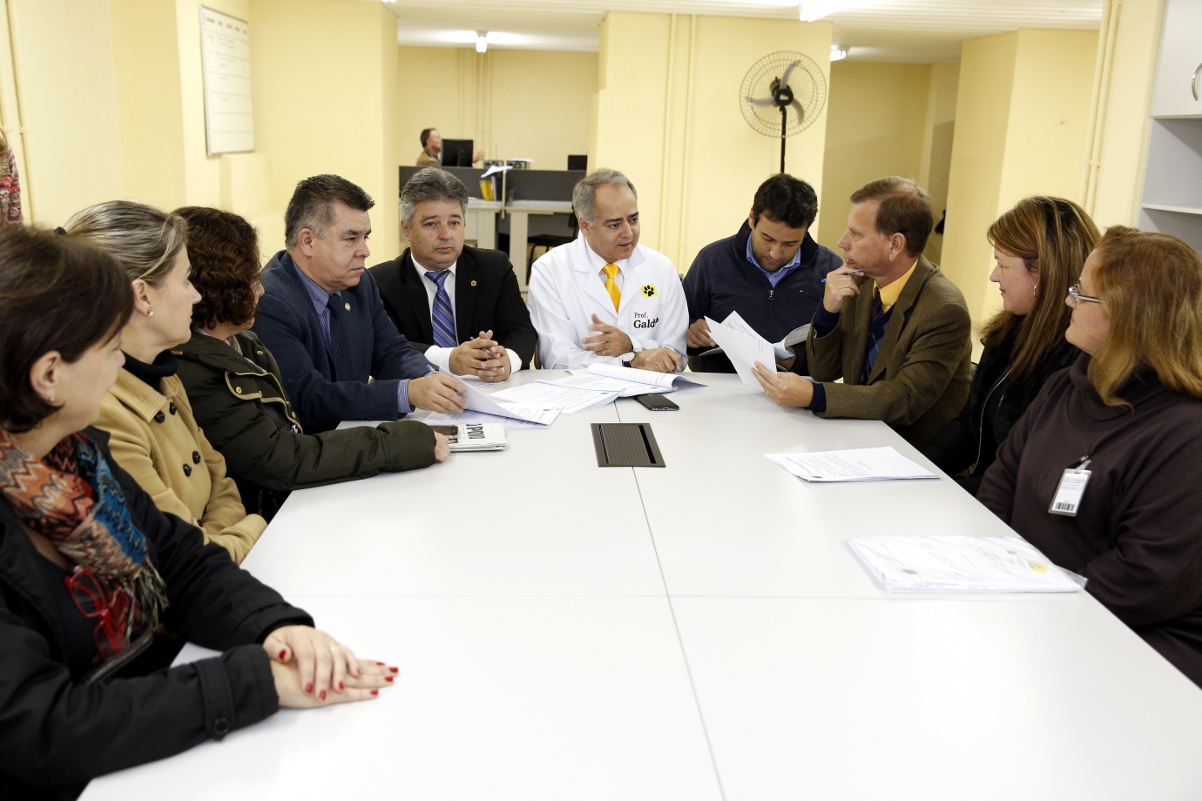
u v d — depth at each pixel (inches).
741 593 51.9
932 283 94.7
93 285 37.4
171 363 58.8
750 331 98.1
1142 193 181.5
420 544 57.2
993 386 93.1
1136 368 60.8
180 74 222.7
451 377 86.0
